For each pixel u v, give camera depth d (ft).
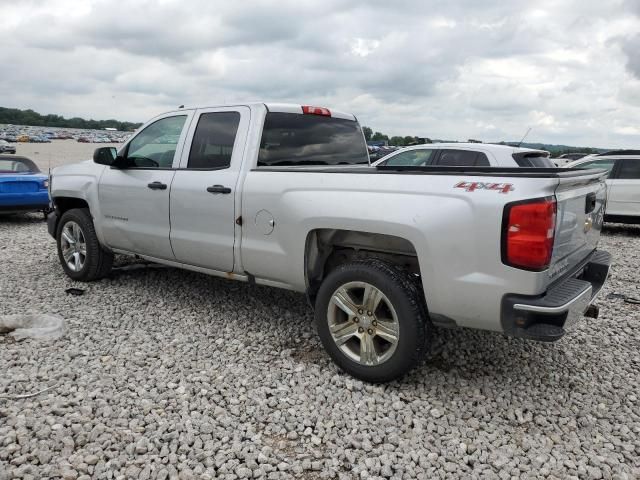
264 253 13.32
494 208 9.84
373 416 10.56
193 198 14.84
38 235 30.07
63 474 8.46
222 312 16.39
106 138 347.77
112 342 13.85
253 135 14.20
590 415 10.83
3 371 11.94
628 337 15.19
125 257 22.00
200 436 9.69
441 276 10.48
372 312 11.47
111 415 10.25
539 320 9.95
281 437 9.83
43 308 16.37
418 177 10.94
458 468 9.05
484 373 12.62
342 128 16.80
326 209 11.87
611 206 35.32
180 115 16.14
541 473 8.95
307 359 13.16
